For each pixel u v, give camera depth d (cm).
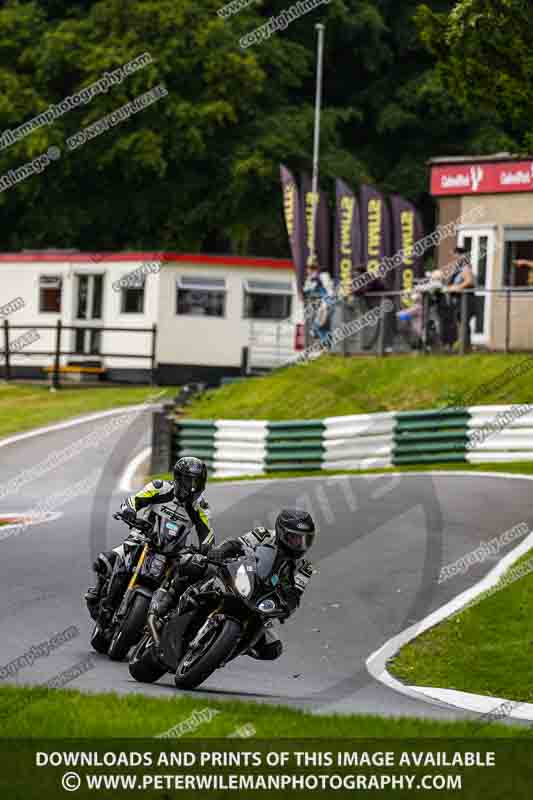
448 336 8300
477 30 5456
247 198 16012
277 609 2959
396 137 17688
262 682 3488
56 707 2695
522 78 5572
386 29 17300
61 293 12550
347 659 3875
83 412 10106
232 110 15438
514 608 4331
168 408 8219
